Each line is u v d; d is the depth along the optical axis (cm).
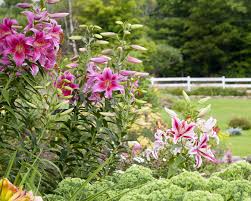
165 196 319
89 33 518
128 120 496
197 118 509
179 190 321
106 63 511
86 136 490
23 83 474
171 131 491
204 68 4806
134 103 504
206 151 493
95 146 497
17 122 455
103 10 3350
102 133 493
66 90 500
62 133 488
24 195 257
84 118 494
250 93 3500
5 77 470
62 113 467
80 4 3391
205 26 4725
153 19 4912
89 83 504
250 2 4719
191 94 3553
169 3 4938
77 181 387
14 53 469
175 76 4738
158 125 805
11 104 468
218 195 309
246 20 4716
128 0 3416
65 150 481
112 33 520
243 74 4762
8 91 470
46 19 488
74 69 514
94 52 525
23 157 441
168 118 1864
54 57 484
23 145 452
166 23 4859
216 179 342
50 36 475
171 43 4859
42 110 490
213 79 3638
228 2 4631
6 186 256
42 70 475
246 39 4688
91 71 506
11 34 479
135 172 378
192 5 4806
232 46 4781
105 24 3391
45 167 457
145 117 1073
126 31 518
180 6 4916
